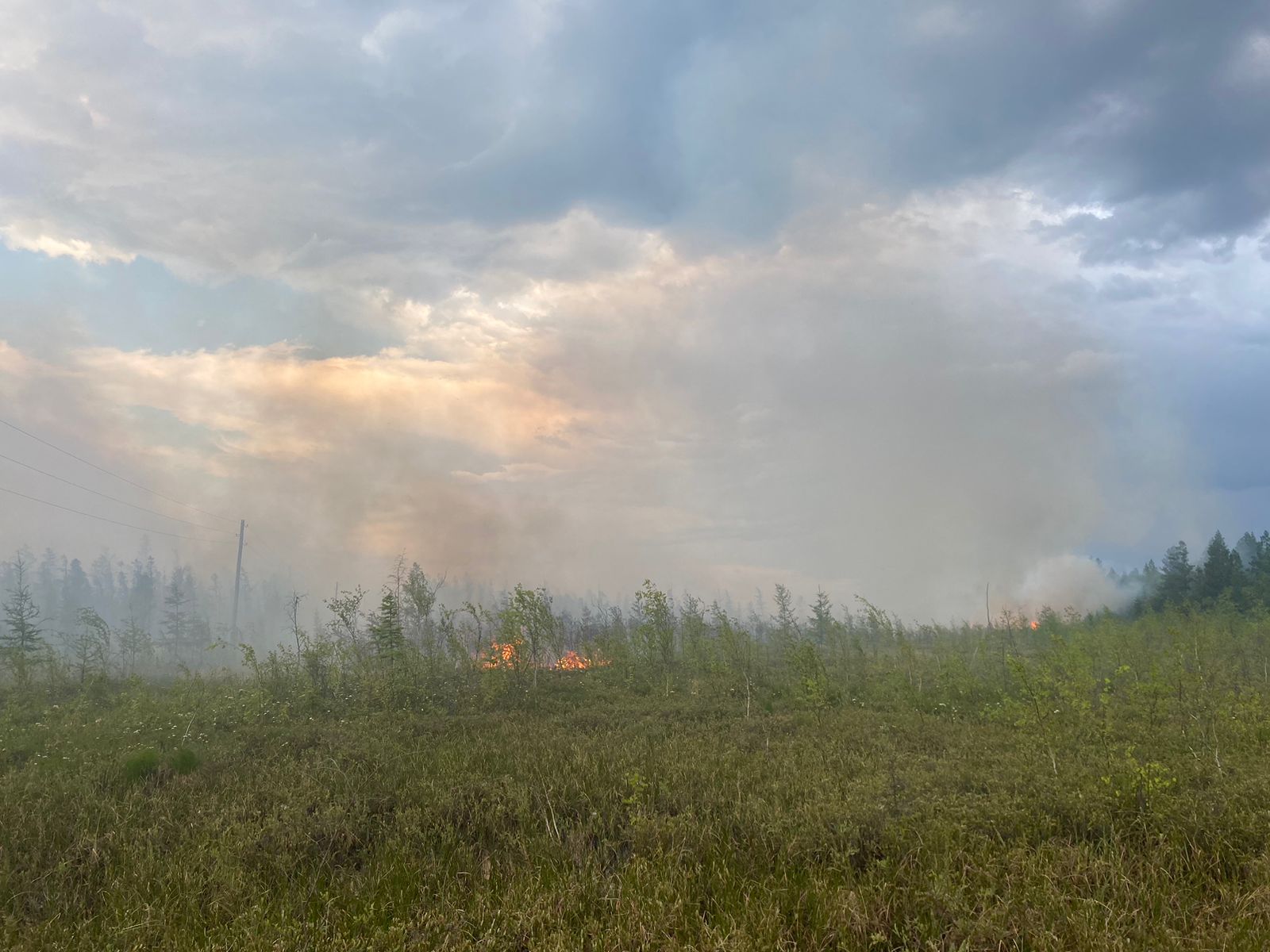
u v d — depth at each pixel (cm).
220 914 608
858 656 2102
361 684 1708
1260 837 646
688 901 593
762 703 1600
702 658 2050
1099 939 501
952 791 800
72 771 1023
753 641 2358
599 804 827
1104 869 607
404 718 1459
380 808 848
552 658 2034
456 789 862
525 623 1925
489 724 1391
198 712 1424
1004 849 661
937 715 1464
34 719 1465
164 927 582
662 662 2027
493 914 583
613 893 613
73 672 2009
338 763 1016
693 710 1498
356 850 762
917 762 941
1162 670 1520
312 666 1784
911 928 548
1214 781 788
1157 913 554
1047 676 1263
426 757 1073
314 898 642
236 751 1148
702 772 912
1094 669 1645
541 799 836
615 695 1744
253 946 537
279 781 949
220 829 771
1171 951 491
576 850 707
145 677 2409
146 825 802
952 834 688
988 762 952
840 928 539
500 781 887
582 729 1327
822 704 1477
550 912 575
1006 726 1249
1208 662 1666
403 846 731
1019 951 516
